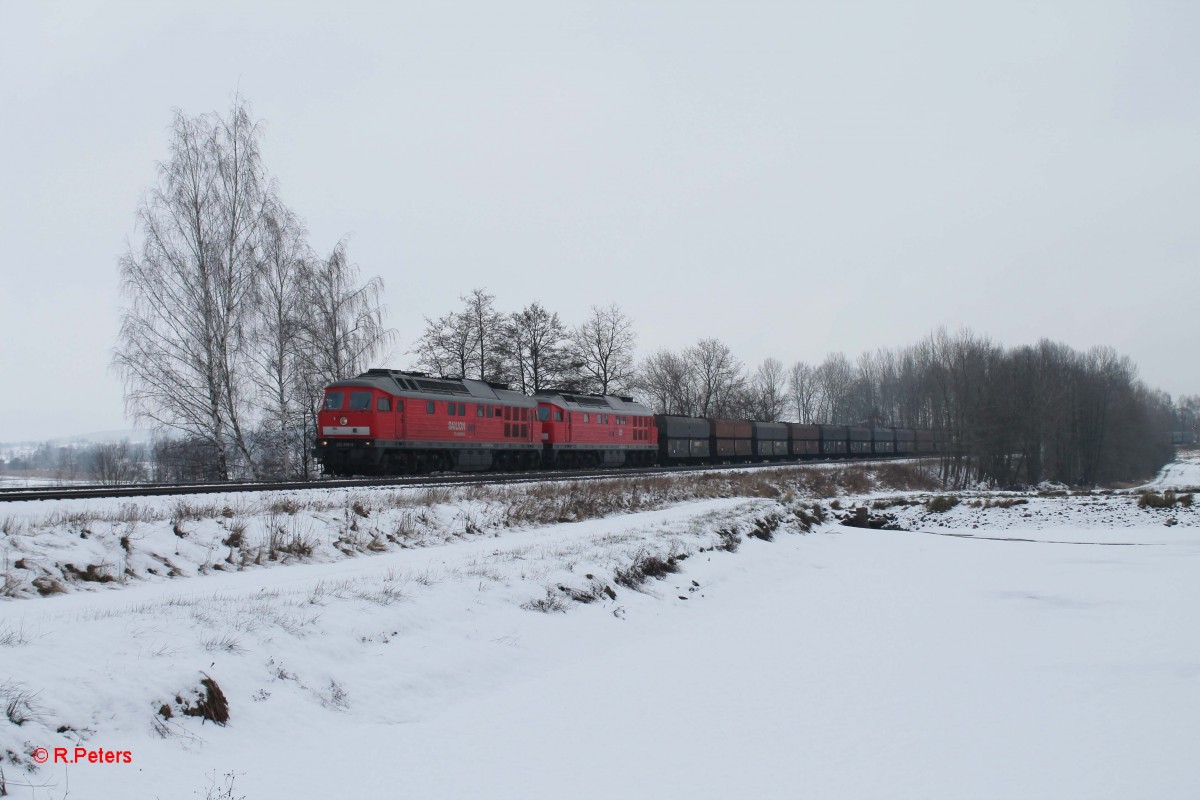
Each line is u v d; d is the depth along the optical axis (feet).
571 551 62.85
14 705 23.61
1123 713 35.83
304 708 30.14
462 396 128.36
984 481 219.61
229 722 27.76
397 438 114.01
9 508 54.24
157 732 25.64
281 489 81.25
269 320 118.62
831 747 31.22
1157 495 136.56
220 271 110.93
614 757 29.45
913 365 416.87
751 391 333.62
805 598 65.62
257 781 24.54
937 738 32.42
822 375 457.27
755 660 44.86
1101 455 261.03
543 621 46.65
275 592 42.34
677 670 42.19
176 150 111.24
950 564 86.53
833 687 39.70
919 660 45.39
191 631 32.37
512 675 39.22
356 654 35.45
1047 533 118.73
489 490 91.97
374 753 28.04
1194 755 30.71
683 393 300.40
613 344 234.79
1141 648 48.55
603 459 167.43
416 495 80.69
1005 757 30.35
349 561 61.82
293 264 121.08
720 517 95.30
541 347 215.72
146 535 53.62
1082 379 250.98
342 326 129.80
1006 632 53.16
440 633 40.50
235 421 113.29
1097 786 27.66
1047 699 37.93
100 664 27.61
